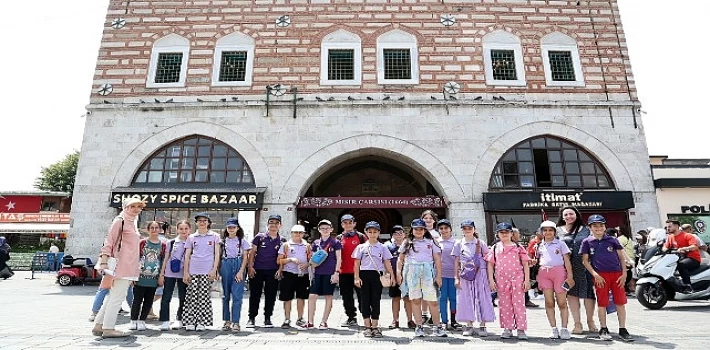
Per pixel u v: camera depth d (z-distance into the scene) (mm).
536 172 16281
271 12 17531
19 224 31062
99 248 15438
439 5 17641
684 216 16109
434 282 7711
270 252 8469
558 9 17812
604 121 16594
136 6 17609
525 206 15320
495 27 17484
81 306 10805
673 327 8258
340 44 17219
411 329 8328
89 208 15664
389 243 9523
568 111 16672
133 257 7242
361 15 17484
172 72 17078
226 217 15562
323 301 13086
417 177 20781
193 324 7773
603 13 17859
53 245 27906
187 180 16047
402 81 16766
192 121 16438
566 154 16453
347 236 9000
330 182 22000
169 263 8211
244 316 10062
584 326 8633
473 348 6402
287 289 8367
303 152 16109
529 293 13305
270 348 6281
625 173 16047
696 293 10656
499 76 17094
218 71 17016
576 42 17516
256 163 16031
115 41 17250
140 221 15562
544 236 7832
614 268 7238
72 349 5949
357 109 16469
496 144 16266
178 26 17438
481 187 15844
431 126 16359
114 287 6992
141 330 7742
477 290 7691
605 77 17125
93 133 16312
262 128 16344
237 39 17328
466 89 16734
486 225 15469
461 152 16141
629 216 15656
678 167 16609
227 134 16297
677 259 10836
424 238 7867
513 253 7578
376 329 7383
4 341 6363
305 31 17328
